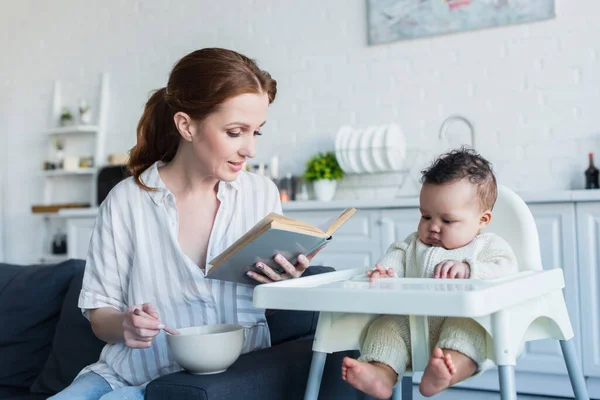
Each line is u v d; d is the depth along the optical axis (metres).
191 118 1.41
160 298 1.51
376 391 1.21
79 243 4.07
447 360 1.13
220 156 1.41
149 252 1.52
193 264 1.50
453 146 3.62
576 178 3.33
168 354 1.48
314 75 4.03
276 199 1.68
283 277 1.45
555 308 1.38
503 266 1.43
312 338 1.62
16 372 2.09
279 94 4.13
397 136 3.62
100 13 4.73
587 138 3.31
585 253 2.77
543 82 3.40
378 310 1.07
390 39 3.78
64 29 4.86
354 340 1.34
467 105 3.59
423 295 1.04
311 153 4.04
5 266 2.29
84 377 1.49
